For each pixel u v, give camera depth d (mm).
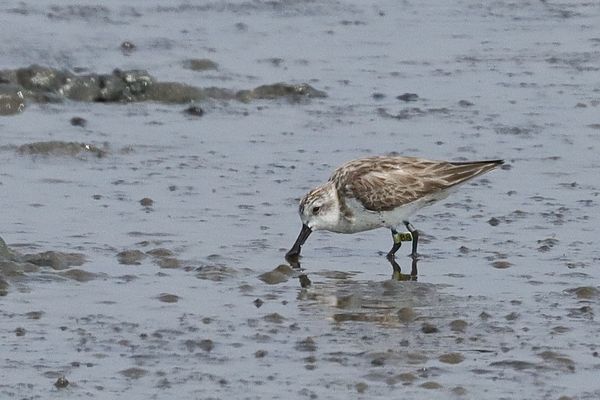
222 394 10891
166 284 13867
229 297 13508
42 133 20547
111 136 20531
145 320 12672
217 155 19547
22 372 11305
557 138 20734
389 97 23641
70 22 29438
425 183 15336
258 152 19781
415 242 15312
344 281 14219
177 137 20625
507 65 26469
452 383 11164
